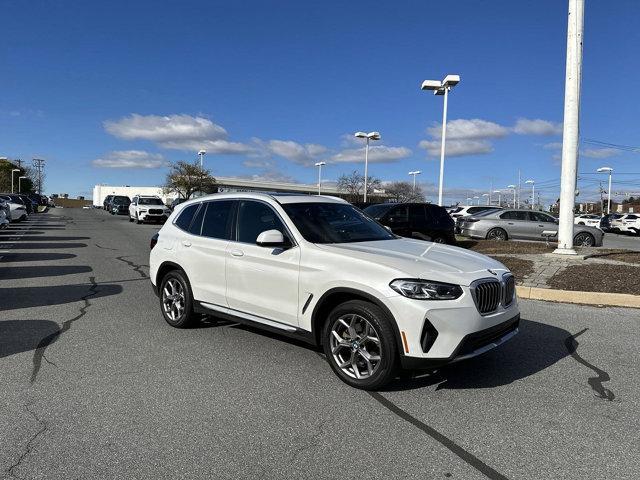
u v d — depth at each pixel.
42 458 3.24
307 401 4.16
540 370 4.95
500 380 4.67
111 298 8.20
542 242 17.56
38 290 8.88
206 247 5.86
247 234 5.53
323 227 5.21
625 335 6.23
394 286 4.13
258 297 5.22
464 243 16.56
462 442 3.51
